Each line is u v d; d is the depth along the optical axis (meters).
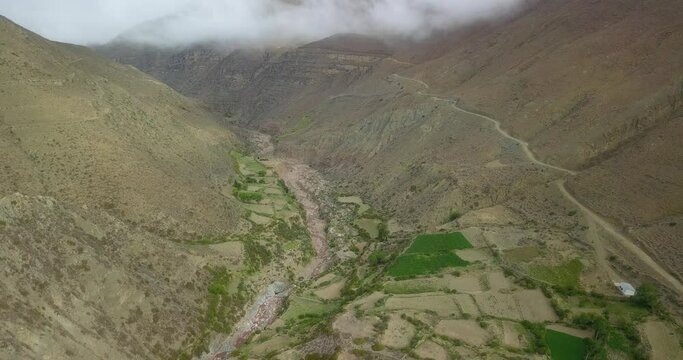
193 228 133.50
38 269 86.19
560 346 86.38
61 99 142.50
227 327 108.81
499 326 91.56
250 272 127.44
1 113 129.75
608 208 122.44
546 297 98.38
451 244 121.12
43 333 78.38
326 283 125.31
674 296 94.19
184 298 107.19
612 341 85.62
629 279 101.25
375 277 116.69
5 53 144.38
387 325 90.62
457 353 83.44
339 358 82.88
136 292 97.62
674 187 118.38
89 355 82.00
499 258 112.25
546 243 115.00
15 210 91.19
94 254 96.25
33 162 121.94
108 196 124.62
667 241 106.69
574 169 145.50
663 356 82.31
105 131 142.50
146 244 111.31
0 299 77.62
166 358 94.12
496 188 145.38
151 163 144.62
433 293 102.50
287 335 101.44
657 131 138.12
